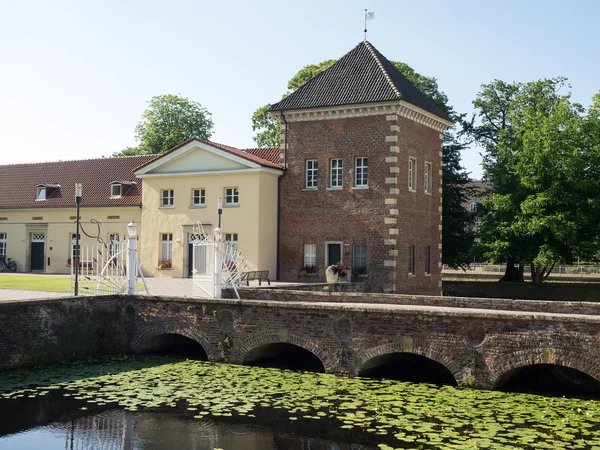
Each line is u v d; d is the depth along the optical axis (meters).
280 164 35.03
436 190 36.53
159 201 36.91
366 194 32.69
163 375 19.36
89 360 21.16
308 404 16.30
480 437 13.75
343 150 33.34
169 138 54.88
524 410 15.63
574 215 38.50
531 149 39.69
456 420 14.90
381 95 32.28
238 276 25.59
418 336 18.33
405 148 33.06
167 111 56.50
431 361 21.41
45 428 14.66
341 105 32.97
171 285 29.92
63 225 41.28
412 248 34.16
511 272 44.72
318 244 33.88
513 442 13.43
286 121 34.84
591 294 39.06
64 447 13.55
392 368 20.52
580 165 38.44
